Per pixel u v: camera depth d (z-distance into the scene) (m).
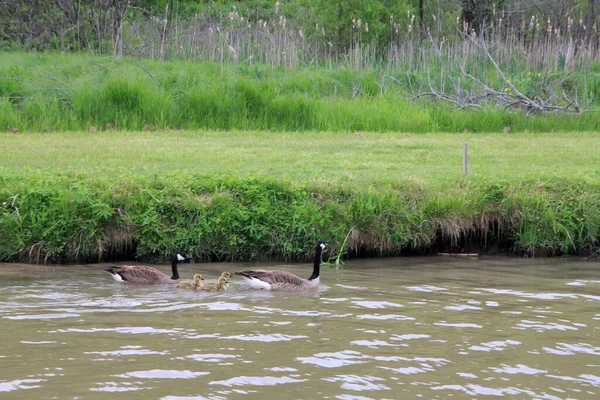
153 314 11.66
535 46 39.97
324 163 21.94
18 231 16.11
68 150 23.08
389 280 14.74
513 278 15.05
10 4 43.44
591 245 18.28
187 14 47.75
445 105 33.47
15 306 12.05
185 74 33.91
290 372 8.95
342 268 16.14
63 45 40.72
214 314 11.70
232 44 39.84
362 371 9.04
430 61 39.97
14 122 28.62
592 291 13.80
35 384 8.43
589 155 24.59
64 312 11.68
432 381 8.74
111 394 8.16
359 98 34.97
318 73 38.06
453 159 23.45
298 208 17.16
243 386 8.48
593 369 9.27
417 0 49.81
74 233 16.20
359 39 43.66
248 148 24.78
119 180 17.52
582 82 37.66
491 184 18.89
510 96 35.47
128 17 44.09
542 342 10.34
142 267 14.38
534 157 24.06
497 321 11.44
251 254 16.95
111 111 30.20
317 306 12.33
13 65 34.75
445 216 17.98
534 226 17.95
